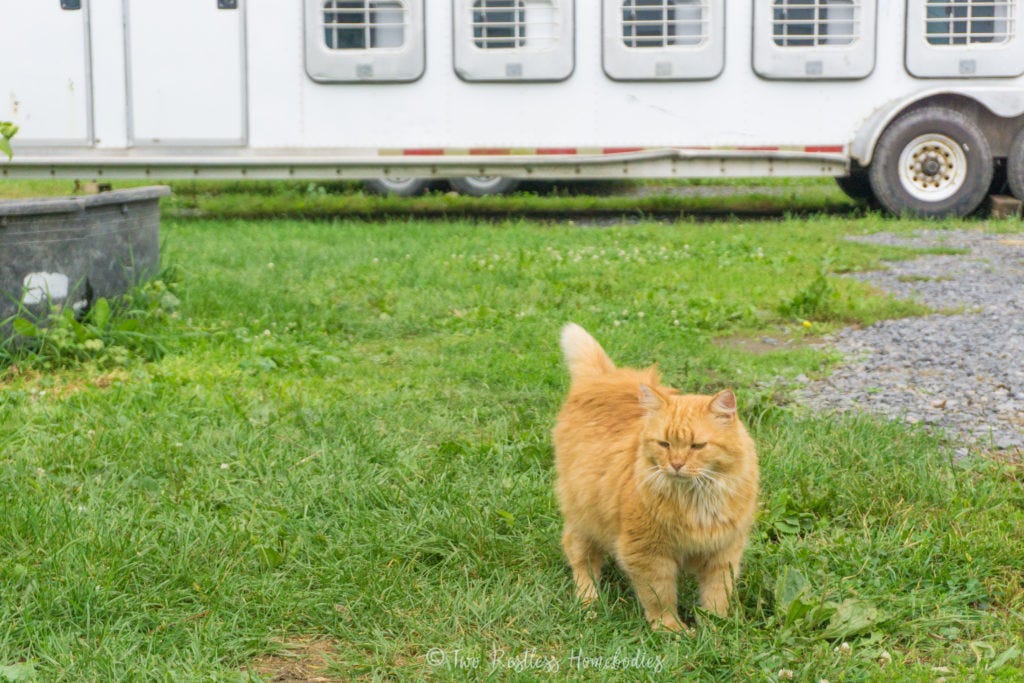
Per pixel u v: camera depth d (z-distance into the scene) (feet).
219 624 15.89
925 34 55.11
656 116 56.24
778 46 55.36
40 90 56.29
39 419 24.12
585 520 16.89
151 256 34.65
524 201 65.67
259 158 56.75
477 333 33.65
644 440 15.39
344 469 21.44
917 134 56.03
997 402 26.35
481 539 18.42
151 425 23.67
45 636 15.39
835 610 16.08
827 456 22.07
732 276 41.70
